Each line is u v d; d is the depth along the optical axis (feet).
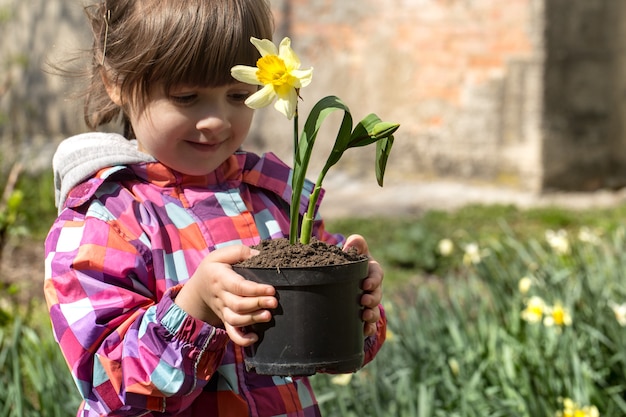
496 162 38.60
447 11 39.09
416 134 40.09
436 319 14.25
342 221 30.71
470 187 38.70
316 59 41.29
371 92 40.65
